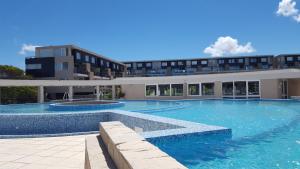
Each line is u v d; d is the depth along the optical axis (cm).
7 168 499
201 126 704
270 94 2266
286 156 603
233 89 2441
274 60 5800
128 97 2847
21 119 1182
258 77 2314
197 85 2594
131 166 224
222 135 668
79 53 4147
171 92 2691
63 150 633
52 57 3919
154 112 1603
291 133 879
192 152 622
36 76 3956
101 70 4769
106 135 410
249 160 572
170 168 215
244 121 1205
